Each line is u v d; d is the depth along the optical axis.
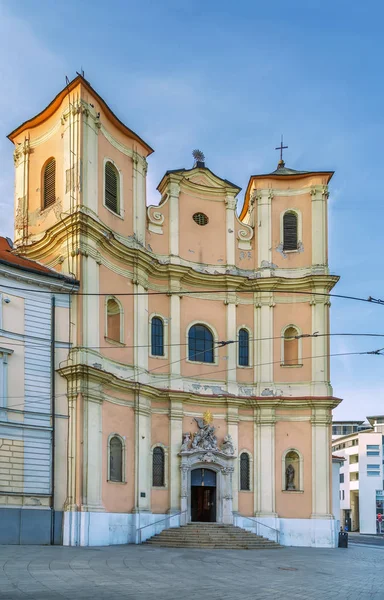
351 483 97.94
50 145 35.31
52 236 32.97
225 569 22.89
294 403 39.56
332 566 25.97
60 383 30.70
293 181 42.69
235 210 41.94
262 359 40.41
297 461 39.44
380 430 101.31
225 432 38.84
